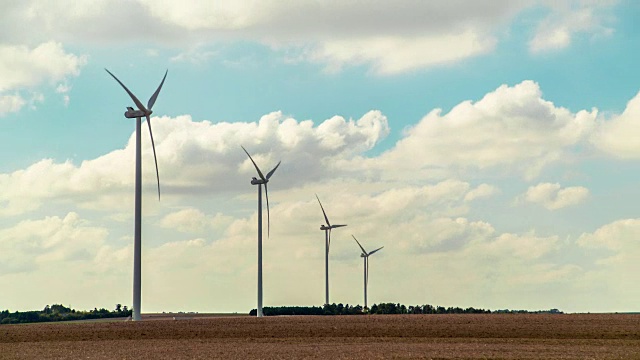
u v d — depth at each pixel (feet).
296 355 214.28
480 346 239.91
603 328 287.89
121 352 230.89
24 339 287.07
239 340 272.72
